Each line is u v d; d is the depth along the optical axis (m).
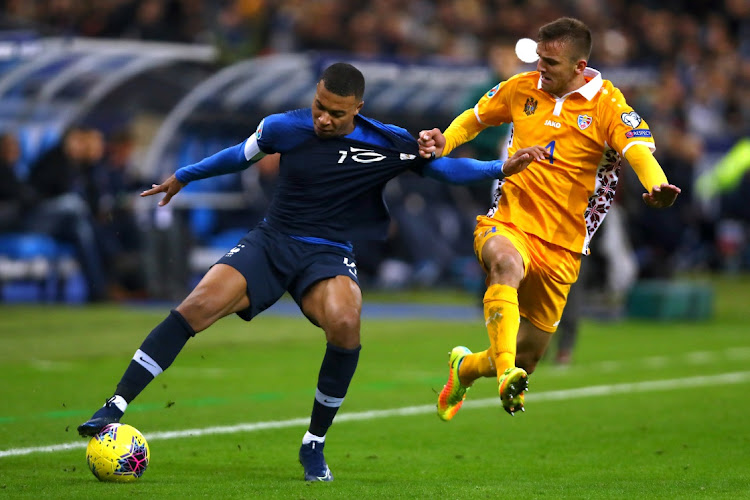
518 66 38.75
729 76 95.19
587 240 21.42
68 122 56.59
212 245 62.53
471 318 53.12
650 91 77.81
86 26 67.06
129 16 66.69
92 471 18.31
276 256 19.36
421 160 19.80
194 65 64.31
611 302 56.09
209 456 21.42
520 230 21.12
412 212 68.31
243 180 63.44
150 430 24.41
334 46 71.75
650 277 59.03
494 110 21.95
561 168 21.02
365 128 19.61
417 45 76.19
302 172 19.33
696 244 79.19
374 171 19.55
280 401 28.92
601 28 87.50
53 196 56.62
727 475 19.89
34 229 56.84
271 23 73.50
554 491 17.89
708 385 33.41
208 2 74.25
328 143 19.33
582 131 20.88
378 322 51.19
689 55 94.00
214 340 43.91
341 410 28.02
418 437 24.31
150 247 57.38
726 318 56.66
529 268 21.16
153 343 18.62
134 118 61.84
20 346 40.28
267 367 36.00
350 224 19.70
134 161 60.34
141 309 53.94
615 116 20.58
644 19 94.31
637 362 38.94
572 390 32.19
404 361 38.25
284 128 19.33
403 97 68.12
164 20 66.31
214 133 64.56
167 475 19.19
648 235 60.59
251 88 61.75
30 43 53.06
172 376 33.59
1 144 55.88
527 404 29.52
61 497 16.78
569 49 20.58
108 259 57.00
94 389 30.41
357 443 23.48
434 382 33.16
